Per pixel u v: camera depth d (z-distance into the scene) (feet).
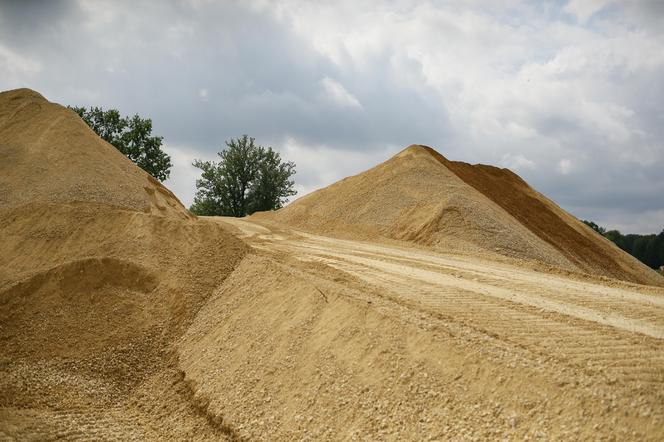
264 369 39.86
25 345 48.24
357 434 30.17
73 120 80.53
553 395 26.63
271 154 191.72
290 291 47.21
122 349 49.37
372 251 83.35
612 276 105.29
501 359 29.91
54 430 37.17
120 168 76.48
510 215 112.68
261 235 102.27
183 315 53.52
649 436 23.15
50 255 59.62
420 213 105.50
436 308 42.91
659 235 274.77
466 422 27.61
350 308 39.83
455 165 142.51
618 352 32.55
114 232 62.28
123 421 40.45
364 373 33.78
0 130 80.74
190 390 42.98
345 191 132.46
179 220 64.39
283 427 33.88
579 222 138.92
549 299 48.91
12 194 68.39
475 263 74.59
